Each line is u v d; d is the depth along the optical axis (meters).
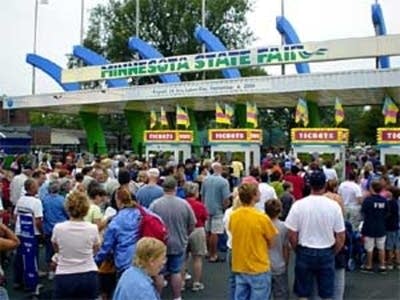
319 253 6.21
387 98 23.06
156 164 17.84
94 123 35.28
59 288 5.48
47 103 31.31
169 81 30.34
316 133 18.28
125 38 52.38
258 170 11.34
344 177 17.47
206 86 25.67
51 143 50.16
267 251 6.12
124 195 6.67
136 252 3.81
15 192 11.41
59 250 5.54
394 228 10.49
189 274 10.05
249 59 25.69
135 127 33.94
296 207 6.31
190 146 22.47
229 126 27.00
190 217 7.82
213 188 11.23
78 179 10.95
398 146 18.00
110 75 30.28
